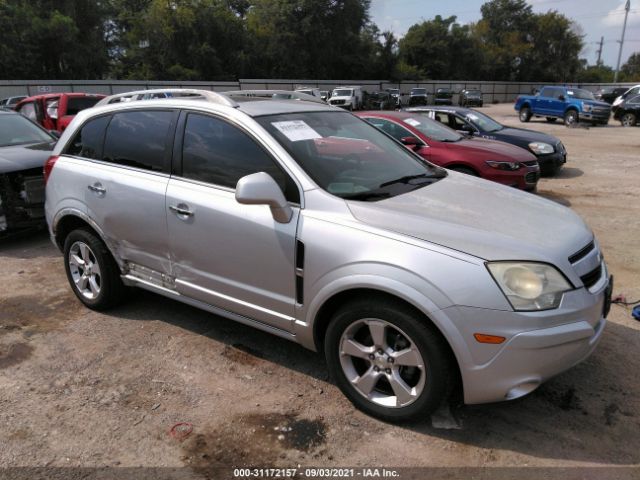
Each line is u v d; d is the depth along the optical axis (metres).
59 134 9.71
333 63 56.44
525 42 77.44
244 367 3.54
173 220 3.56
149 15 45.31
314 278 2.94
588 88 58.50
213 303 3.53
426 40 67.69
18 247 6.30
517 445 2.76
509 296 2.51
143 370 3.51
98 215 4.04
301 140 3.36
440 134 8.77
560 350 2.57
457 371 2.70
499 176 7.93
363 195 3.16
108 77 47.59
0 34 38.28
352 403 3.08
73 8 43.59
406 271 2.62
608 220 7.44
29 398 3.21
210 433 2.89
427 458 2.68
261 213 3.15
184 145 3.60
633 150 15.38
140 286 4.03
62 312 4.41
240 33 49.22
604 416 2.99
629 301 4.56
